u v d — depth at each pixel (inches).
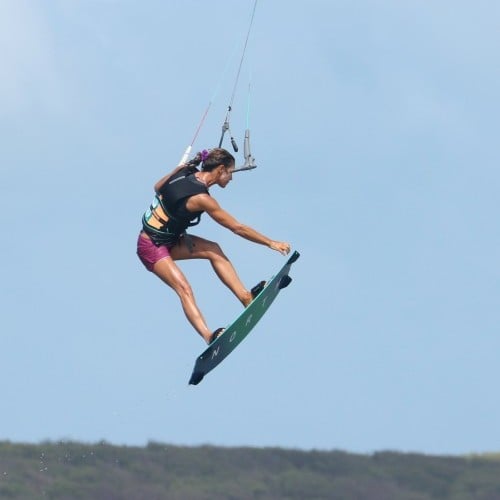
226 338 2110.0
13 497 3695.9
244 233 2111.2
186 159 2146.9
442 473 4001.0
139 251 2161.7
